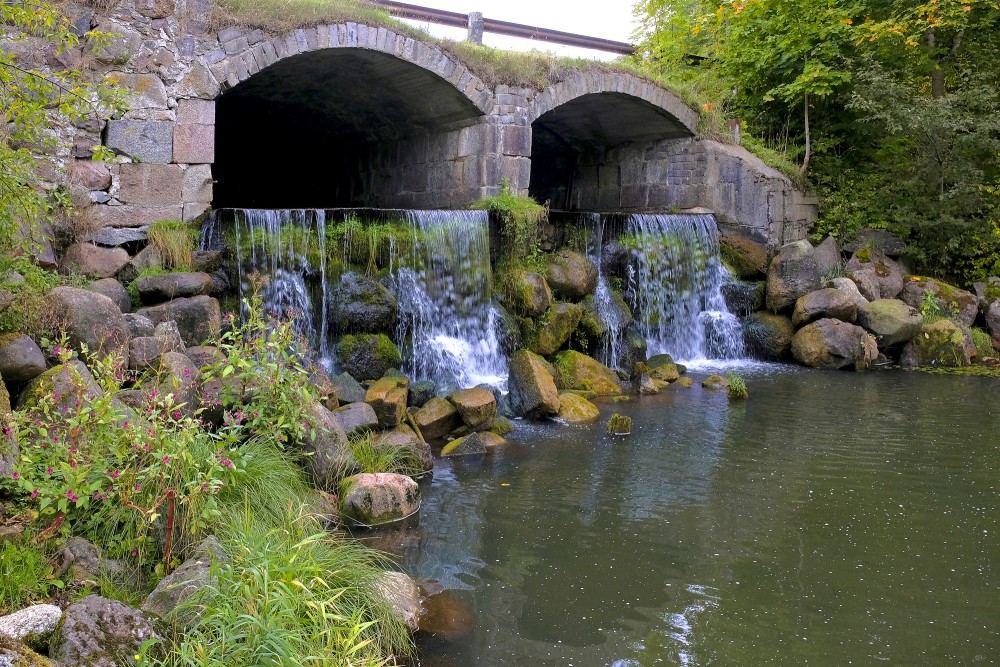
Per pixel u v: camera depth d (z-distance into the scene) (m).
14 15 4.69
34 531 3.85
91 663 3.08
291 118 14.57
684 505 6.04
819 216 15.02
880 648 4.04
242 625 3.36
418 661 3.85
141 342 6.00
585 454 7.35
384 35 10.41
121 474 4.03
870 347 11.87
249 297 8.50
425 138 12.95
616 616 4.33
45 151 8.00
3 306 5.19
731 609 4.43
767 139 16.06
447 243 9.99
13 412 4.23
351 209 9.35
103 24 8.41
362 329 8.88
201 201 9.07
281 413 5.43
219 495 4.62
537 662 3.86
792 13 14.59
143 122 8.67
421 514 5.79
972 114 13.16
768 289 12.95
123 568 4.00
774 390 10.23
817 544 5.32
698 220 13.15
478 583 4.70
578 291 10.94
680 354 12.83
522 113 11.89
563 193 17.17
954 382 10.79
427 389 8.45
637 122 14.58
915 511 5.94
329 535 5.17
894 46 14.56
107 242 8.48
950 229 13.53
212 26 9.06
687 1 16.81
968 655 3.98
